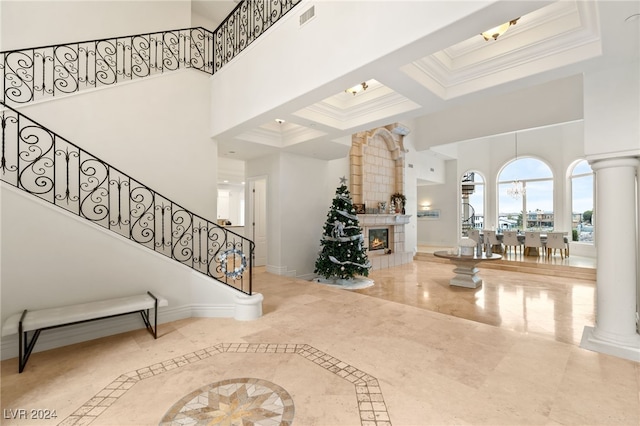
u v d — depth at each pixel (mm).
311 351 3092
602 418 2055
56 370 2723
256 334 3539
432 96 3764
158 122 4750
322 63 3338
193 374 2645
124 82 4449
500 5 2158
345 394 2346
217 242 5387
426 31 2500
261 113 4184
